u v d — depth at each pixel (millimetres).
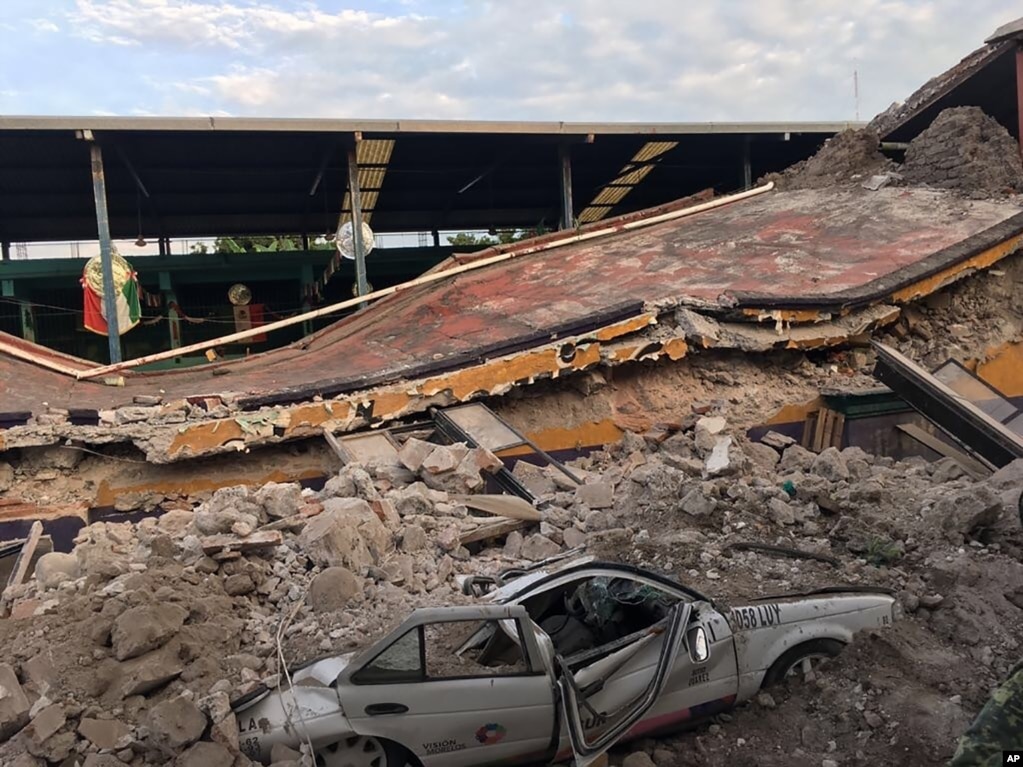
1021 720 3812
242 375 15773
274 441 12156
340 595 6809
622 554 8016
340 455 11641
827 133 24766
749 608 5965
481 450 10906
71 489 11766
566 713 5016
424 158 23125
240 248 36875
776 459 13156
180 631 5715
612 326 13773
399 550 8328
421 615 5031
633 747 5613
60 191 23359
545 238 22188
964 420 10469
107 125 17078
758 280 15875
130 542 8617
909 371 11242
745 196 23500
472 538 9070
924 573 7309
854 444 13867
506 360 13305
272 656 5809
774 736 5605
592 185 28938
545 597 6180
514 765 5246
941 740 5172
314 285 26547
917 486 10539
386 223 30828
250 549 7297
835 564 7648
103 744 4855
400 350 15938
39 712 4930
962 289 15781
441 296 19625
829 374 14758
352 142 19359
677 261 18375
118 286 18750
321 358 16828
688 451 12820
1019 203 16984
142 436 11617
